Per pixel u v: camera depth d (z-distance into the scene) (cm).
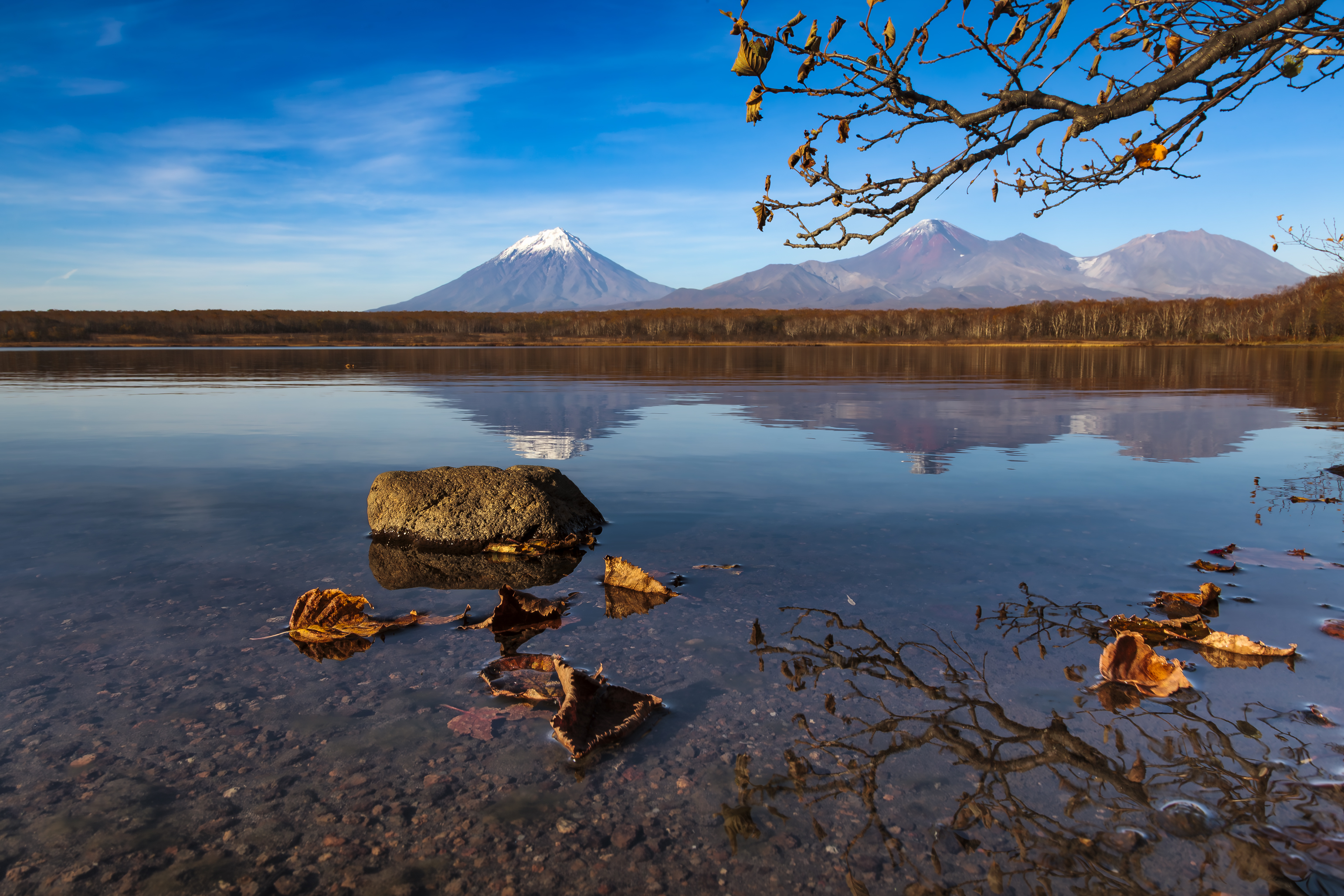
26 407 1386
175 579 409
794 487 650
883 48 196
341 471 741
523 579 416
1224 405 1385
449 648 314
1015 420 1157
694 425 1105
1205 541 462
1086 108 202
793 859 181
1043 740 231
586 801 205
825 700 260
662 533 504
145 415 1248
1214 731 234
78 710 256
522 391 1794
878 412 1288
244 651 310
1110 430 1023
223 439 956
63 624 338
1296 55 194
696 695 266
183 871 177
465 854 184
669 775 217
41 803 203
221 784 213
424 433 1016
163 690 272
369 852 184
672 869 177
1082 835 187
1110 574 397
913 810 198
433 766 222
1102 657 275
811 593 375
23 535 501
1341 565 409
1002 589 375
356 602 348
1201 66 190
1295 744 226
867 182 218
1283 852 179
